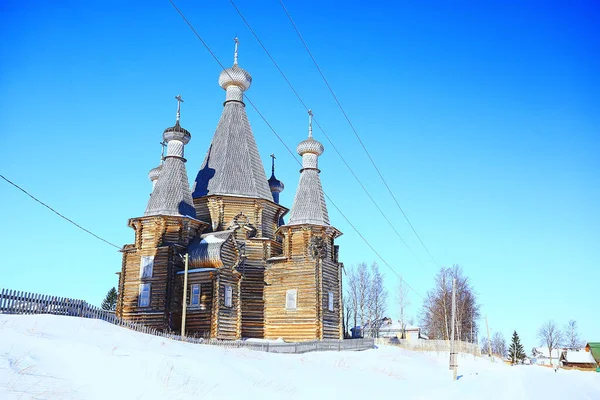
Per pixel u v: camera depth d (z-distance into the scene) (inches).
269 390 806.5
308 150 2148.1
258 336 1926.7
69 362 634.8
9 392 485.7
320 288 1915.6
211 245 1791.3
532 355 7598.4
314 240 1968.5
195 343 1325.0
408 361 1927.9
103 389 572.4
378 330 3890.3
